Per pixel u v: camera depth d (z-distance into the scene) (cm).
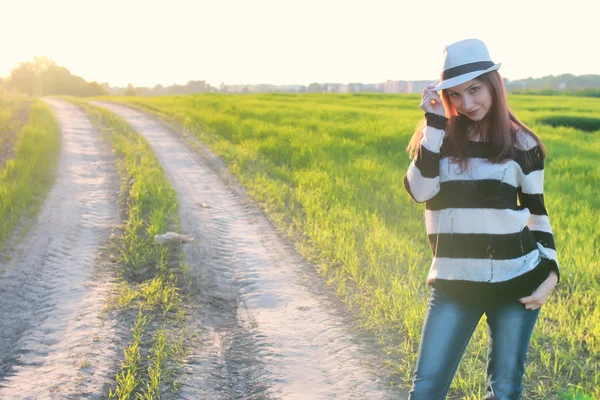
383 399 416
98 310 562
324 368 467
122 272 687
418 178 264
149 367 447
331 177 1329
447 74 263
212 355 488
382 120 2706
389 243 795
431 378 270
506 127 260
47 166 1287
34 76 12850
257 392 431
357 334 526
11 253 716
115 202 1041
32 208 923
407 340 502
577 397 404
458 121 269
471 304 265
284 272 712
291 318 569
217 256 768
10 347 491
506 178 259
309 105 3888
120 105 3766
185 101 4150
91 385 422
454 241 265
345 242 803
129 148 1644
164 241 789
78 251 761
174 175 1396
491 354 274
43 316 554
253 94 5762
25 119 2219
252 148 1783
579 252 755
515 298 262
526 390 420
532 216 270
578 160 1678
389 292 607
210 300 618
